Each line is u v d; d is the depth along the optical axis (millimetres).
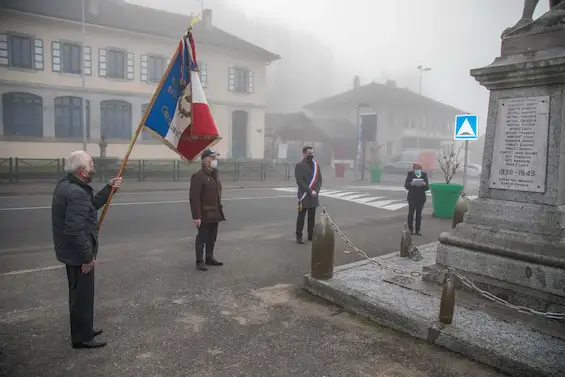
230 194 16406
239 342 3902
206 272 6059
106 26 23297
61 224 3555
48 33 22203
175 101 4516
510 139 4945
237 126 29781
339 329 4234
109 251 7113
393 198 16594
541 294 4344
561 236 4406
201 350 3734
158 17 28906
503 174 5008
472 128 10766
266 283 5633
